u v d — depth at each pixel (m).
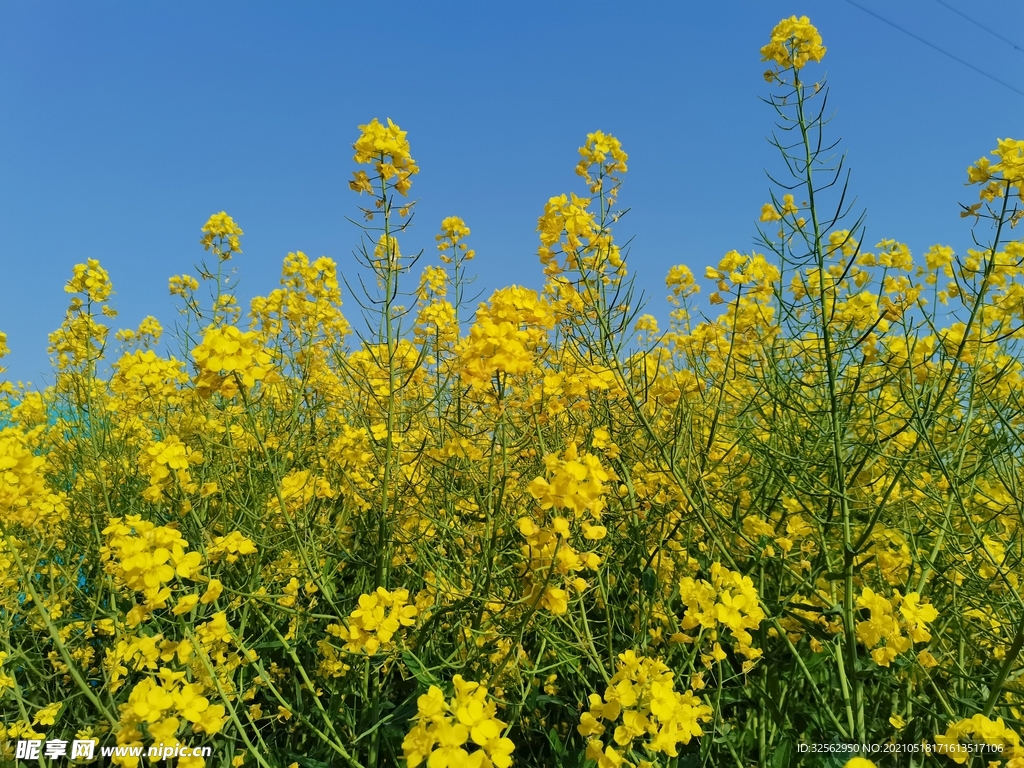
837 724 0.47
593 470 0.39
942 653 0.52
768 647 0.52
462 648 0.53
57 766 0.52
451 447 0.58
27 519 0.49
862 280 0.67
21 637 0.60
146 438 0.82
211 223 0.94
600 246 0.59
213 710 0.39
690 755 0.48
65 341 0.81
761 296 0.68
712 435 0.60
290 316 0.85
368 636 0.44
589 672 0.54
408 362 0.71
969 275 0.56
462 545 0.58
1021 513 0.49
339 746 0.47
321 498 0.63
